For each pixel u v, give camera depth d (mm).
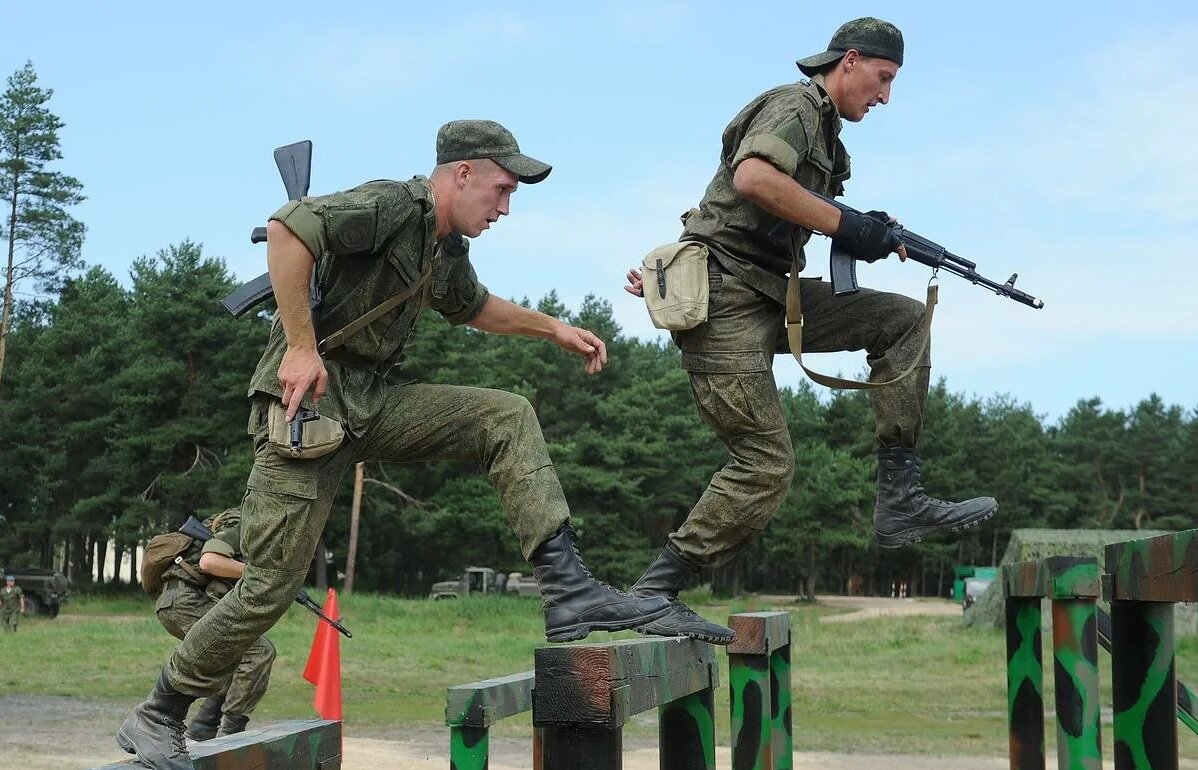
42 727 10922
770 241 3836
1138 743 2834
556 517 3209
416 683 15977
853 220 3777
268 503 3070
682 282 3797
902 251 3857
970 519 4051
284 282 2971
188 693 3023
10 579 26703
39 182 46406
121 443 47625
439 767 9000
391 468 51781
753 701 4074
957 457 74500
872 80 3906
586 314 60406
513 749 10234
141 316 50344
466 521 49594
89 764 8688
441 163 3268
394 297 3174
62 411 51656
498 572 53688
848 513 63688
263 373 3111
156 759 2920
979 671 17531
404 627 29422
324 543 52281
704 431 60656
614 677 2613
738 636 4090
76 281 56781
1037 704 4746
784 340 4062
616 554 53281
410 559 58469
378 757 9398
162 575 7137
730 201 3863
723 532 3840
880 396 4074
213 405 49156
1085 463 85812
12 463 48969
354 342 3131
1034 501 82438
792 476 3855
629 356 65438
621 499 54469
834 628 28672
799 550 64188
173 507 50156
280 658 17719
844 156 4027
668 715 3752
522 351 57188
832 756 9875
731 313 3826
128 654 19031
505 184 3250
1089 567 3844
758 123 3777
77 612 41406
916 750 10273
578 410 58219
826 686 15602
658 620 3201
